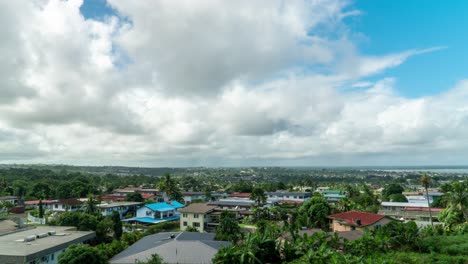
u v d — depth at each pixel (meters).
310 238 31.03
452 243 33.16
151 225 70.69
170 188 103.69
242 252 27.02
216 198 117.31
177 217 78.12
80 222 52.75
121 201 100.69
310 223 58.56
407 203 87.75
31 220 68.38
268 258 28.81
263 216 75.75
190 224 67.12
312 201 64.19
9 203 87.62
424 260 28.55
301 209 65.12
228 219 52.97
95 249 31.39
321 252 26.88
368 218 47.44
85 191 114.38
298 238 32.28
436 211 72.19
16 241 35.66
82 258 29.66
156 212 75.81
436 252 31.95
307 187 163.25
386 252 31.22
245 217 77.75
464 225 45.97
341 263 24.56
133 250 34.88
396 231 35.25
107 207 79.38
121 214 84.88
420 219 71.62
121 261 30.73
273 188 144.50
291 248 29.42
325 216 57.38
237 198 104.62
